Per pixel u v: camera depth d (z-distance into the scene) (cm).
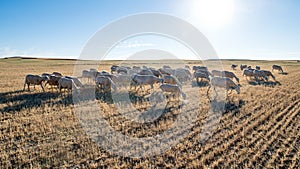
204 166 791
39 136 1020
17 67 5119
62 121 1197
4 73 3653
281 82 2727
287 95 1902
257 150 912
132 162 832
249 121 1238
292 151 913
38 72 3950
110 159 846
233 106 1538
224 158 856
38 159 831
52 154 864
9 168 779
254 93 1986
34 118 1245
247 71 2952
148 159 857
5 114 1316
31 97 1744
